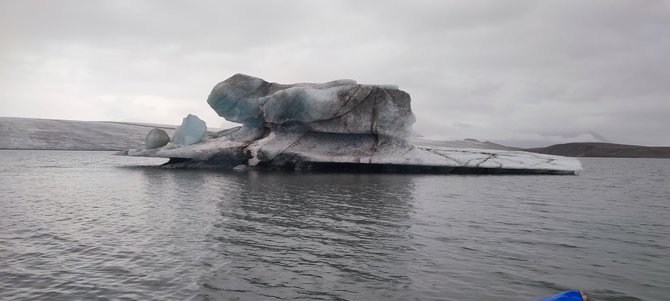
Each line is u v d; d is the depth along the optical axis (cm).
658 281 761
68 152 8156
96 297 669
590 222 1306
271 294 688
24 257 885
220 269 813
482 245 1004
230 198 1781
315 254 922
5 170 3394
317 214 1406
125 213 1411
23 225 1201
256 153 3372
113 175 2966
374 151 3350
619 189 2425
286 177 2811
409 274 789
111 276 768
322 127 3303
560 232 1155
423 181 2623
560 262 871
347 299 670
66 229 1154
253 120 3738
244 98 3606
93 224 1223
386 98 3322
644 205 1700
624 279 770
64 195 1877
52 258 879
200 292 693
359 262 864
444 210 1505
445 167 3303
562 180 2991
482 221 1305
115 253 919
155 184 2352
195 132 3722
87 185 2300
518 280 759
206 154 3488
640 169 5803
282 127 3466
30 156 6128
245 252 934
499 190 2192
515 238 1079
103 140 10075
